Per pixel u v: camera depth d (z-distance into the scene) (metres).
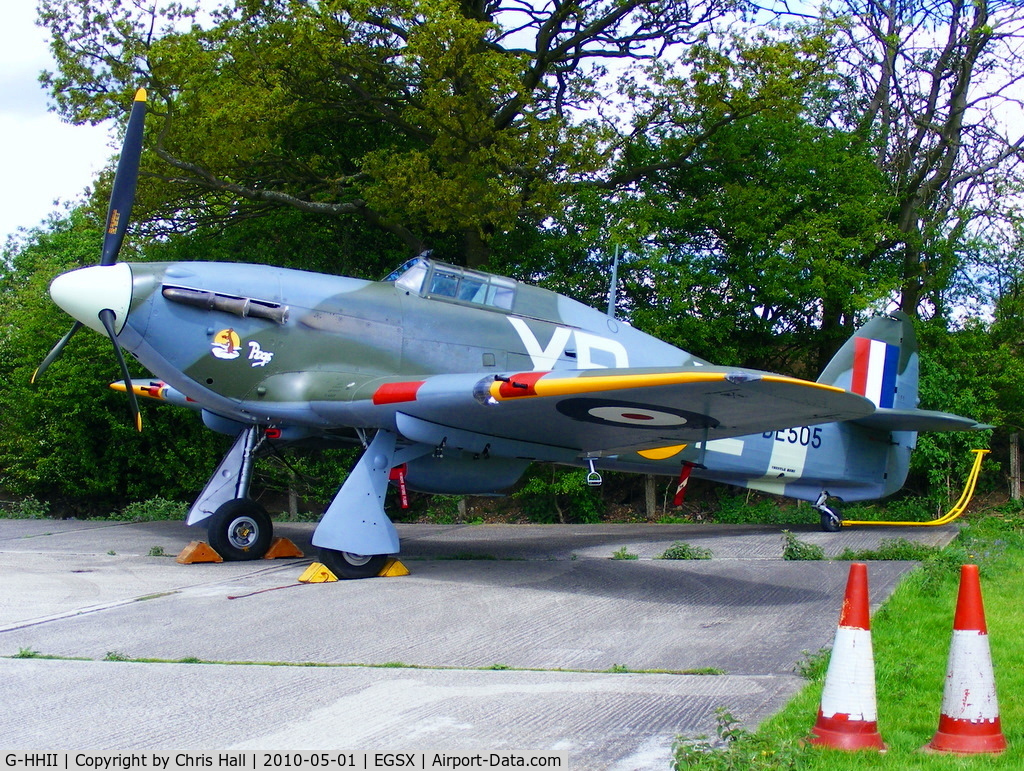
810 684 3.90
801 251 12.59
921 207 14.29
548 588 6.59
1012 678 4.17
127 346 7.71
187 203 14.40
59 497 15.41
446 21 10.91
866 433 10.83
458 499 14.34
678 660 4.48
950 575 6.87
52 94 12.09
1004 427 13.33
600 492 14.78
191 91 11.85
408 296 8.34
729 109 12.77
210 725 3.39
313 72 12.20
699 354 13.59
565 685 3.96
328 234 15.36
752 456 10.02
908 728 3.43
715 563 7.94
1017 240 14.30
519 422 7.07
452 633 5.07
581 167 12.55
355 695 3.79
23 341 14.20
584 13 13.48
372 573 7.10
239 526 8.11
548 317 8.91
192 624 5.26
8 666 4.28
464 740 3.22
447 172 12.32
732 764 2.78
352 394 7.40
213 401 7.90
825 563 7.83
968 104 13.86
